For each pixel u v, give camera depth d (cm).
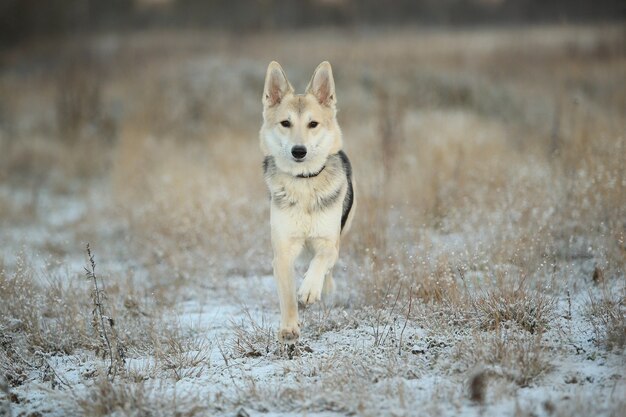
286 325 799
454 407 604
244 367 747
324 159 871
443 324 814
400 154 1655
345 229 1000
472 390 611
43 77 3797
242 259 1223
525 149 1775
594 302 852
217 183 1584
